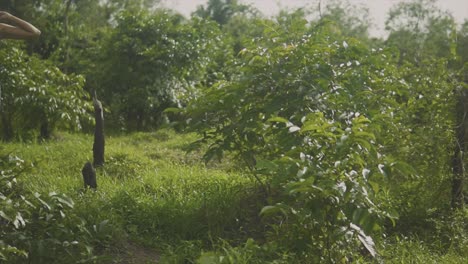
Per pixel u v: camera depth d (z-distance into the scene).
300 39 7.66
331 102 6.79
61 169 9.54
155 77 16.70
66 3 22.48
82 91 13.75
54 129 13.95
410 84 8.06
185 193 7.84
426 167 7.58
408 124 7.79
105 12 26.91
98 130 9.59
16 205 5.30
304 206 5.20
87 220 6.27
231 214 6.90
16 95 12.63
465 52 11.39
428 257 6.31
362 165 5.30
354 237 5.58
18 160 5.83
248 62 7.39
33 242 5.15
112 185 8.20
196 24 17.97
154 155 11.16
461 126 7.67
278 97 6.78
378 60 7.95
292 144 5.90
